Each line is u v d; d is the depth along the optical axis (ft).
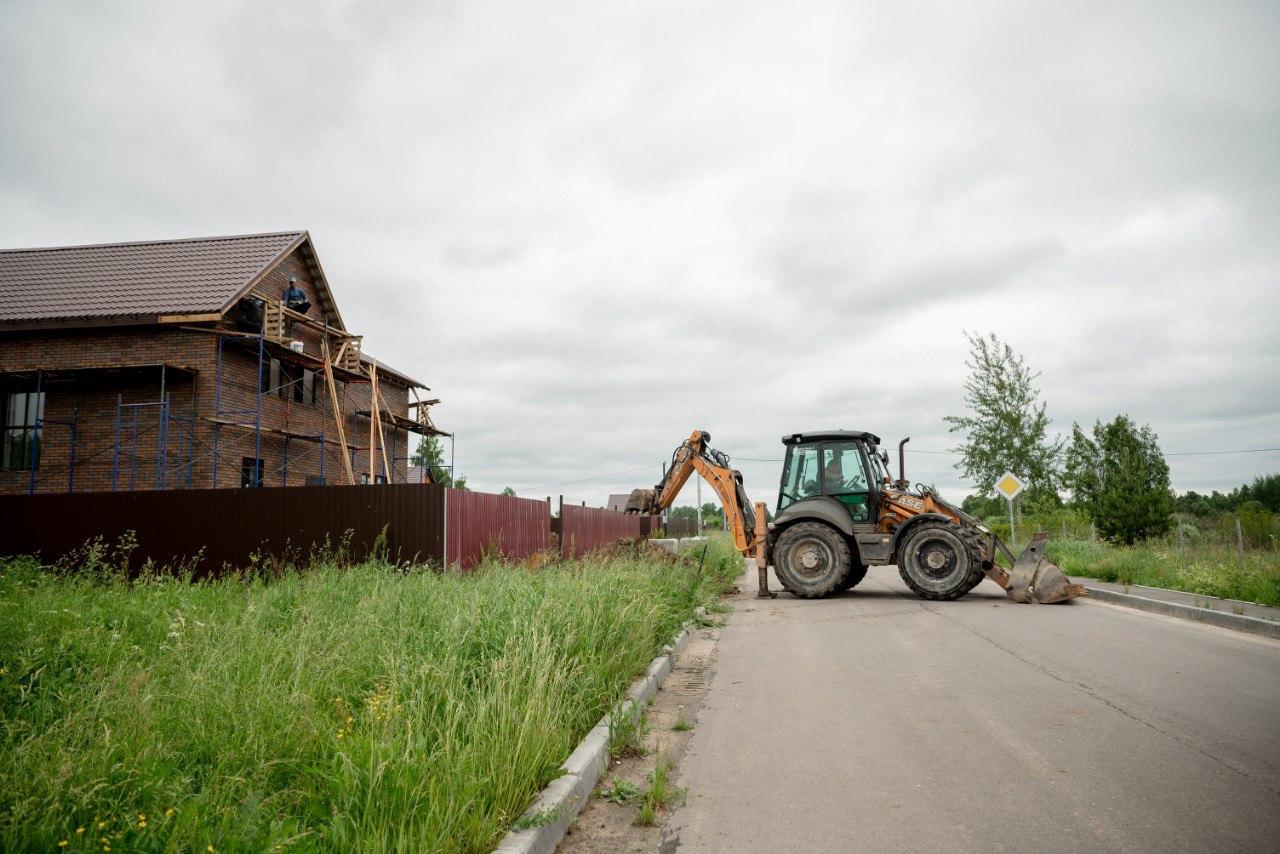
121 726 12.73
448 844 10.30
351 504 43.27
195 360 59.93
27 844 9.29
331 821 10.62
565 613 21.62
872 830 12.28
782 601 46.47
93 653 18.42
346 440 78.89
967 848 11.51
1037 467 77.87
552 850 11.87
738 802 13.73
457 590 26.84
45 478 60.34
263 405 65.87
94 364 60.85
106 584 34.14
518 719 14.52
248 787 11.43
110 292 63.46
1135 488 72.64
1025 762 15.25
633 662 21.98
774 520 49.83
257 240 71.97
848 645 29.45
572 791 13.23
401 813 10.79
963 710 19.25
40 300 63.00
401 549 42.45
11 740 11.64
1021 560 43.68
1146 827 12.05
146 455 59.52
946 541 44.14
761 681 23.61
